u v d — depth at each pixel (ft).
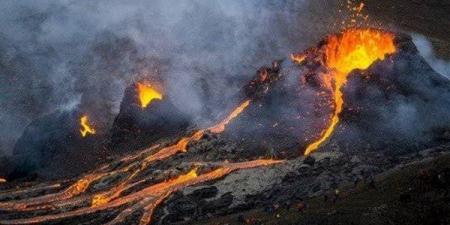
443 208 115.96
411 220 116.26
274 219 134.51
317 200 141.28
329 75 211.41
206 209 157.69
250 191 163.94
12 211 178.19
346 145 181.47
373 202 126.82
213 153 195.11
